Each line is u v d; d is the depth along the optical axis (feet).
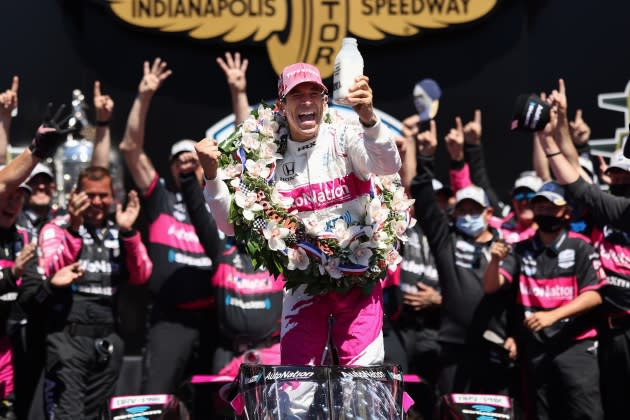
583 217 68.95
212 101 75.87
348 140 40.75
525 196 69.82
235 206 41.11
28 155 57.62
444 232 65.41
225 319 62.54
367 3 75.61
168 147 75.61
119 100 75.31
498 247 61.26
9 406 61.21
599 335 62.95
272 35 75.56
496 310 64.54
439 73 76.64
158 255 66.85
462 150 71.31
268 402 37.83
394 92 76.48
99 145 69.77
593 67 76.59
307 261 40.60
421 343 69.41
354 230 40.96
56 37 74.74
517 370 65.77
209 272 67.15
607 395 62.54
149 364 66.18
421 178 64.54
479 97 76.79
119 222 63.41
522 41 76.64
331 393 37.70
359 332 41.60
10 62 74.28
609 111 76.38
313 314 42.01
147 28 74.74
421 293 67.87
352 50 39.96
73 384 61.31
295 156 41.47
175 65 75.77
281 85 40.60
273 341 62.95
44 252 62.54
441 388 65.41
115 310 63.87
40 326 63.67
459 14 75.61
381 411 38.06
